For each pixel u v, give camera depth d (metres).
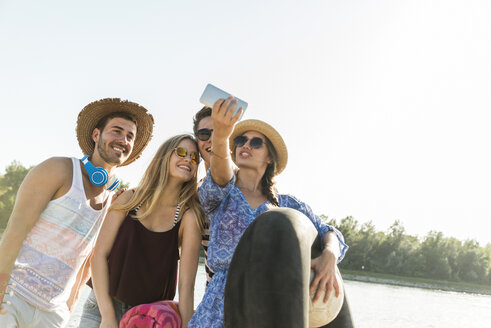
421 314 27.64
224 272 2.58
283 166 3.05
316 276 2.05
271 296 1.54
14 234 3.03
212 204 2.69
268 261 1.60
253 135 3.03
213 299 2.48
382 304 32.03
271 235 1.67
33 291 3.06
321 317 1.99
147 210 3.23
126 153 3.60
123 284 3.13
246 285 1.62
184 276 3.21
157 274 3.20
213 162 2.45
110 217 3.32
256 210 2.74
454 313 32.16
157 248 3.23
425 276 125.12
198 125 4.40
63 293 3.24
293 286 1.57
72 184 3.26
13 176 92.31
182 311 3.02
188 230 3.32
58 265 3.16
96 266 3.21
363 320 21.22
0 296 2.91
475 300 57.56
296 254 1.63
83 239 3.28
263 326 1.52
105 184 3.39
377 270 125.12
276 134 3.00
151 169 3.35
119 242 3.23
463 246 131.50
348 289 47.91
